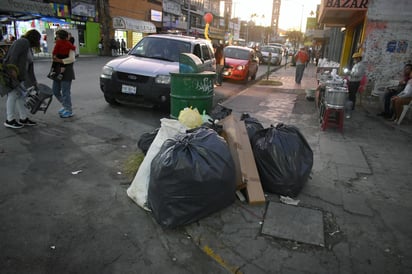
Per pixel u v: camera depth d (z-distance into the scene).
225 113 5.29
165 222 3.01
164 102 6.94
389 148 5.63
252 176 3.65
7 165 4.17
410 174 4.54
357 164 4.82
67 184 3.81
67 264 2.56
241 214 3.30
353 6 9.83
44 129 5.70
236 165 3.66
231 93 11.58
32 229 2.95
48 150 4.76
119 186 3.84
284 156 3.68
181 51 7.88
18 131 5.48
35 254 2.65
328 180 4.22
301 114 8.09
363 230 3.16
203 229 3.04
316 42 41.81
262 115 7.81
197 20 57.22
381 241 3.00
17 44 5.29
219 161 3.12
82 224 3.07
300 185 3.71
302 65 14.21
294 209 3.45
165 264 2.62
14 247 2.71
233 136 3.91
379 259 2.76
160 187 2.98
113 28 32.12
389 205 3.65
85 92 9.52
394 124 7.27
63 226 3.02
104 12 31.11
